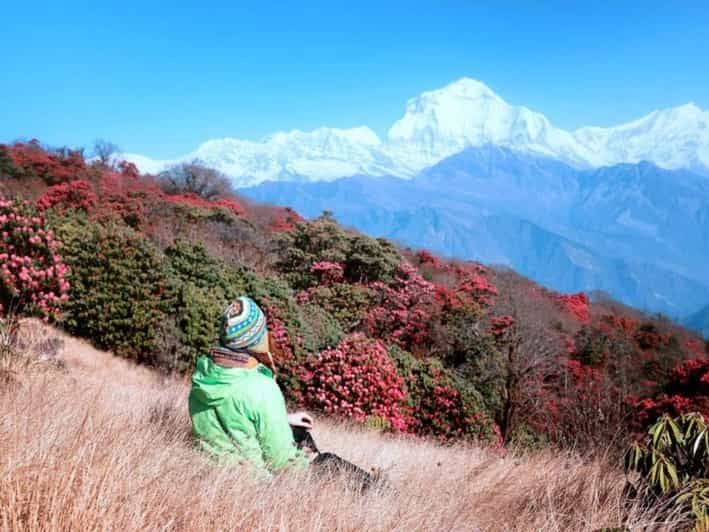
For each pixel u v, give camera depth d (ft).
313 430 23.40
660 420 11.47
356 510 9.04
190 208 137.49
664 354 156.76
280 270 102.17
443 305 99.30
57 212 57.98
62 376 17.48
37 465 7.15
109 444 9.16
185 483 8.50
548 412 58.49
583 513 11.76
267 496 8.73
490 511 12.16
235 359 9.98
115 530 6.53
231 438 10.03
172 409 14.99
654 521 10.33
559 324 160.25
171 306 49.96
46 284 28.48
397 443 30.22
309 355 53.06
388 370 50.11
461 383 56.29
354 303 87.45
